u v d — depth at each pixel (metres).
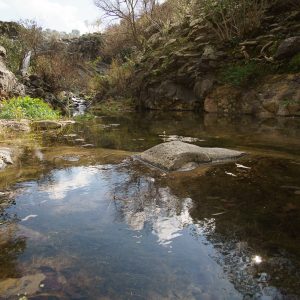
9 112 7.34
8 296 1.22
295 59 8.52
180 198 2.27
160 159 3.19
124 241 1.67
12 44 16.31
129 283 1.31
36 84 13.22
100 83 17.28
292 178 2.66
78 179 2.75
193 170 2.97
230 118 8.12
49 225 1.86
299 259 1.46
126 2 18.55
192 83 11.65
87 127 6.86
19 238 1.70
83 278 1.34
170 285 1.30
